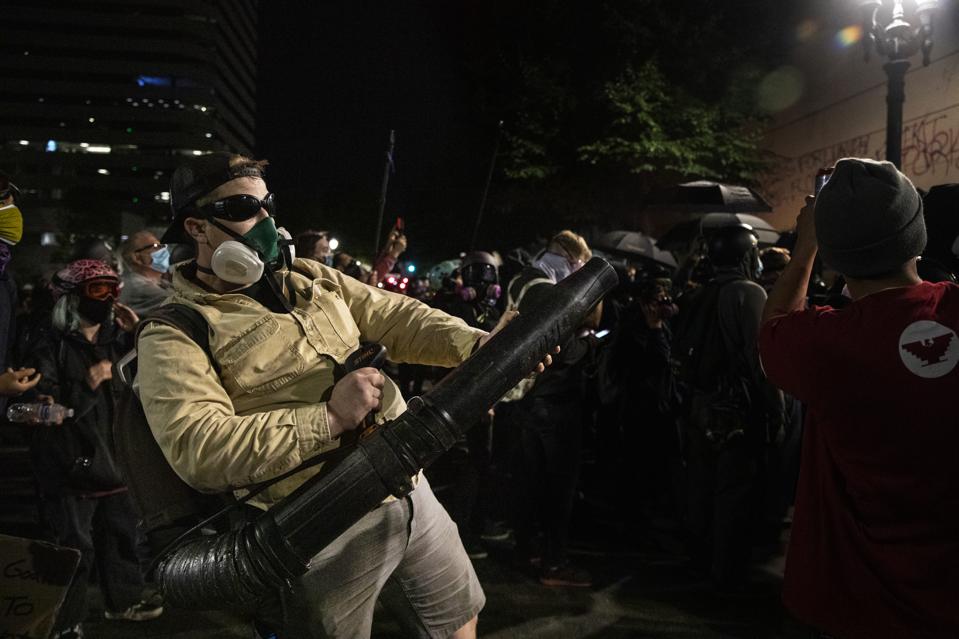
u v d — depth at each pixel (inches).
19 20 4269.2
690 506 192.4
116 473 150.6
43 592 79.0
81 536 148.0
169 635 155.2
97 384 150.6
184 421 68.1
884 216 69.6
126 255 185.0
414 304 90.7
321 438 67.6
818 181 83.1
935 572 66.2
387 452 64.7
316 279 86.4
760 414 174.4
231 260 73.9
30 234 4003.4
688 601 176.4
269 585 64.9
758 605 173.9
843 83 647.1
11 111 4266.7
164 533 75.7
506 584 186.7
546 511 186.5
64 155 4281.5
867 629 69.5
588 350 182.5
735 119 750.5
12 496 253.4
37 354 150.0
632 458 240.2
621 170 755.4
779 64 749.3
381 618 165.2
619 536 227.0
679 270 317.7
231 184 77.2
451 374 69.5
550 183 788.0
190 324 74.1
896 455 67.2
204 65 4414.4
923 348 66.4
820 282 233.6
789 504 228.7
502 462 225.1
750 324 170.9
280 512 64.8
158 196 4318.4
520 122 773.3
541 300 74.1
